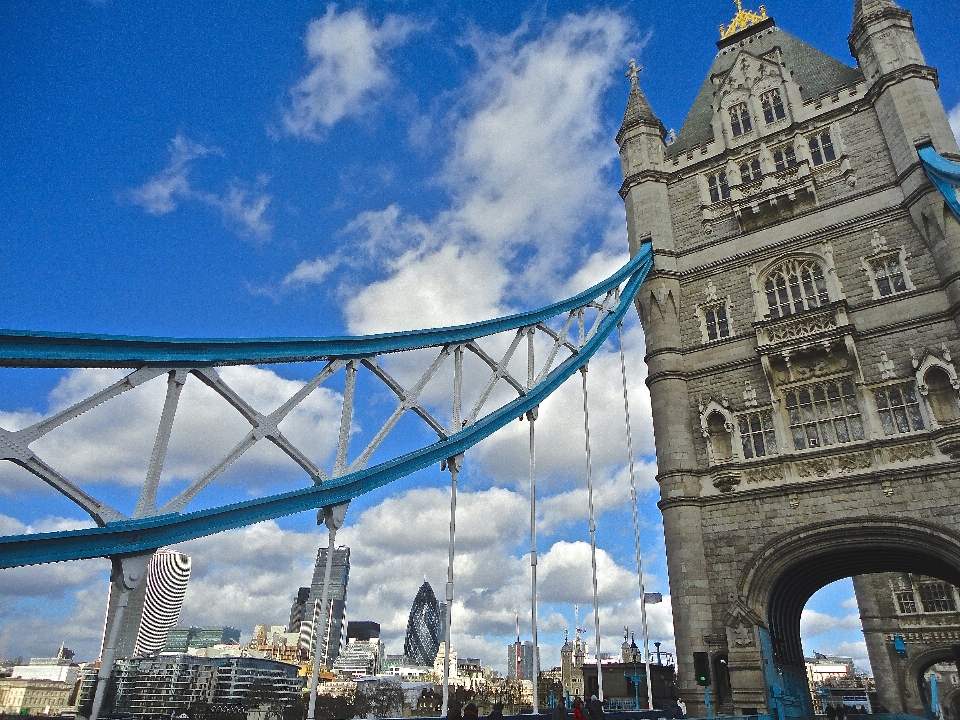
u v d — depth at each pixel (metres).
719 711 24.89
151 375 12.70
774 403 28.31
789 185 31.33
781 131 33.03
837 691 86.81
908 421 25.58
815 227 30.47
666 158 37.91
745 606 25.59
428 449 18.62
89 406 11.52
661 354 31.62
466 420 20.42
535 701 18.45
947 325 25.83
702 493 28.70
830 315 28.05
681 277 33.50
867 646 55.78
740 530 27.25
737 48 41.59
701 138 37.47
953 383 24.78
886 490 24.89
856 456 25.84
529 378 23.91
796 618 30.12
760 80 35.31
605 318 30.34
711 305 32.06
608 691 38.53
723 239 33.03
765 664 24.39
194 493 12.64
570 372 26.31
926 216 27.20
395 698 157.00
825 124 32.12
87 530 11.09
